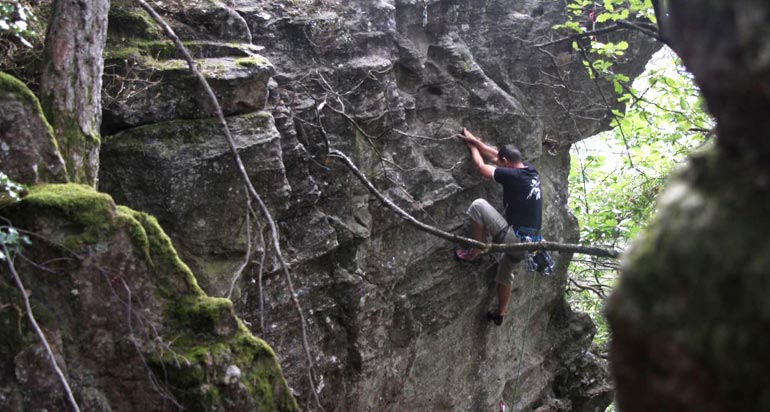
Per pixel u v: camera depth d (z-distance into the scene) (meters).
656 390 0.87
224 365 3.30
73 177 3.73
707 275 0.83
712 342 0.81
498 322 7.67
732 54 0.82
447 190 6.97
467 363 7.71
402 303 6.78
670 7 0.91
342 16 6.32
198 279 4.82
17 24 3.77
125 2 5.03
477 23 7.64
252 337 3.48
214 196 4.86
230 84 4.86
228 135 3.77
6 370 3.03
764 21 0.79
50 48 3.78
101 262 3.19
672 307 0.85
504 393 8.35
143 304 3.26
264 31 5.84
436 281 7.04
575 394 9.38
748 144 0.85
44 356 3.06
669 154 9.50
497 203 7.43
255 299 5.32
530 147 7.69
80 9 3.80
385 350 6.66
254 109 5.07
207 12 5.23
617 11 7.06
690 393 0.84
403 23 6.93
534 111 8.01
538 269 7.04
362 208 6.22
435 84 7.12
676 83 7.13
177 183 4.72
